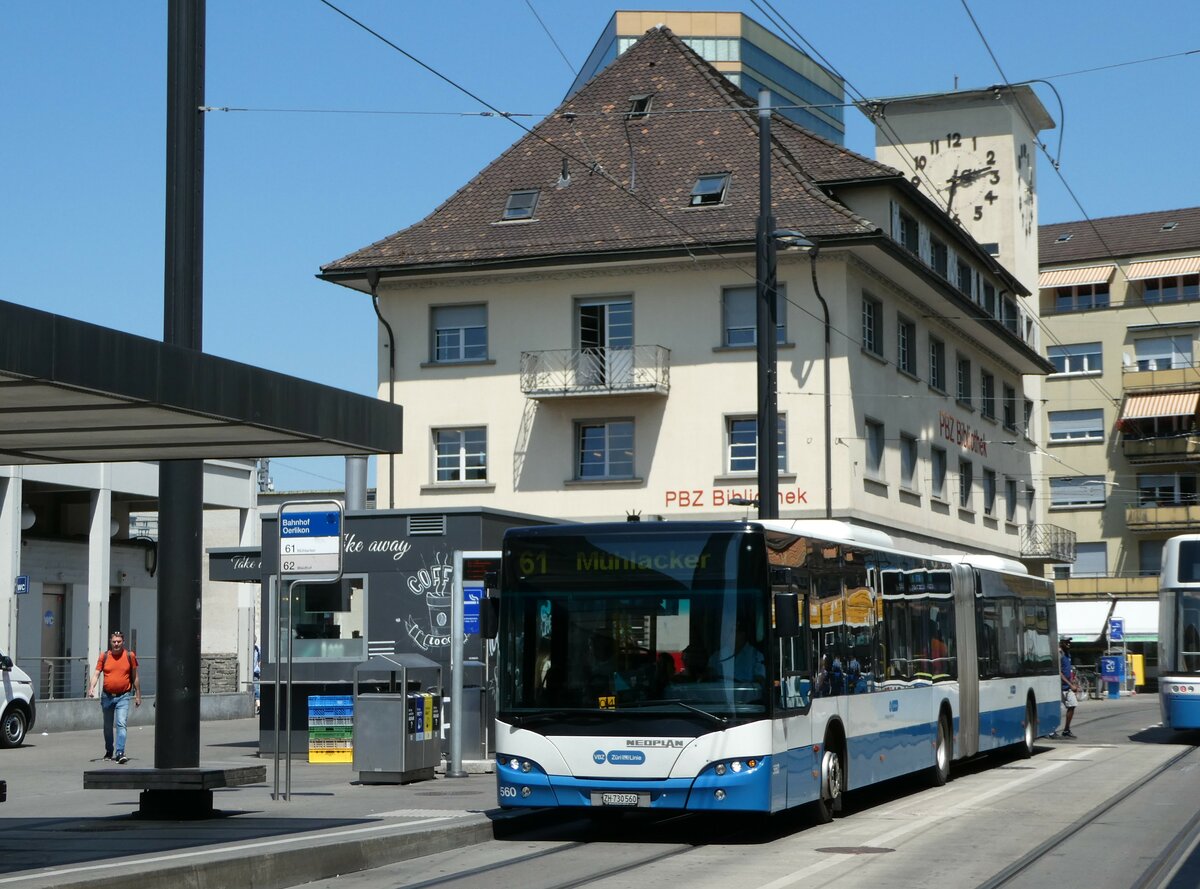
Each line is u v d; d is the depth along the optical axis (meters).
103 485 37.31
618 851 14.83
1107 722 42.44
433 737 21.14
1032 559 59.88
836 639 17.83
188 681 15.33
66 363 10.30
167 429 12.82
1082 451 81.31
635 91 47.66
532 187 45.78
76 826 14.70
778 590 15.79
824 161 44.88
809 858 14.07
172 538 15.20
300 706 25.78
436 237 45.09
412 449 44.84
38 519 40.94
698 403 42.72
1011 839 15.51
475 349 44.88
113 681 24.91
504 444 44.12
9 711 28.62
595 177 45.41
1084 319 82.12
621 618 15.69
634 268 43.41
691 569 15.66
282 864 12.41
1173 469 80.06
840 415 41.38
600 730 15.44
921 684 21.41
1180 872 13.19
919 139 63.03
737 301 42.94
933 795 20.78
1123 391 80.69
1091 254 83.00
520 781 15.57
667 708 15.35
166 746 15.31
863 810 18.86
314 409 12.91
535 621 15.88
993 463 55.56
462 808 17.11
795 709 16.11
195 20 15.18
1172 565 30.64
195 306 15.07
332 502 16.67
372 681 21.30
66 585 40.28
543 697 15.67
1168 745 31.50
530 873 13.16
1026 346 56.56
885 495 44.03
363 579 25.94
